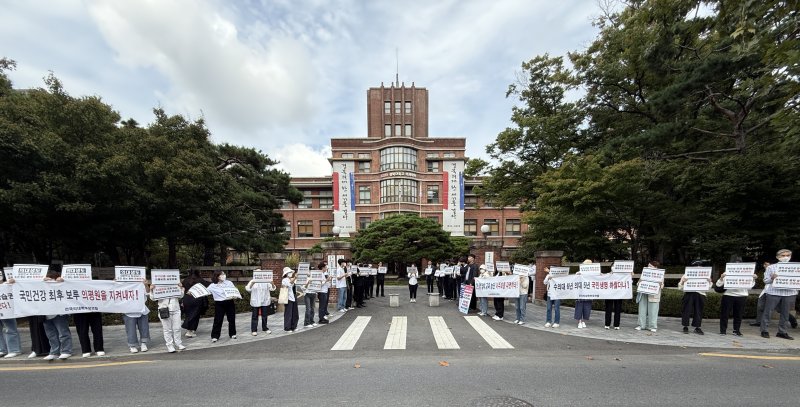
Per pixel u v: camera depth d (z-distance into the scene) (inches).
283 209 1706.4
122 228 547.8
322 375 231.3
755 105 507.5
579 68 697.0
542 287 560.1
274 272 532.7
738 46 386.0
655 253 665.0
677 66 512.1
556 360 262.2
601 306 492.1
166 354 296.8
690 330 363.3
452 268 666.8
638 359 263.3
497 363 255.0
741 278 334.0
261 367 252.5
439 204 1622.8
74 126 510.0
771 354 278.8
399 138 1594.5
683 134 556.7
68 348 286.7
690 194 546.0
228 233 815.1
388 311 516.4
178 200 564.1
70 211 470.6
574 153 706.8
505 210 1700.3
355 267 562.6
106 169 469.1
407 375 228.7
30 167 446.9
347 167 1630.2
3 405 187.8
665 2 468.4
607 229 608.1
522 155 846.5
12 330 291.7
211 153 721.0
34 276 305.3
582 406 176.6
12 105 460.1
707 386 203.9
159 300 307.4
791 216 458.6
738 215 470.3
